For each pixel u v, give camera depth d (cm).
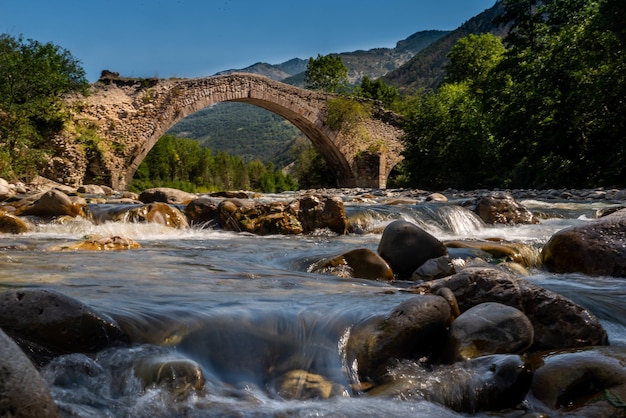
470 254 630
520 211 1070
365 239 859
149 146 3281
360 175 4300
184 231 933
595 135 2498
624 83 2328
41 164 2744
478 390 273
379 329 318
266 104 3900
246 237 888
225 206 977
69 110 2964
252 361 305
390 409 262
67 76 2820
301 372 298
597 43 2467
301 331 334
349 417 251
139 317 327
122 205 1002
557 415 258
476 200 1111
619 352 296
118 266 550
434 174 3584
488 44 5272
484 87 4397
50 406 198
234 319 337
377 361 306
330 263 561
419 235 580
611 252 601
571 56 2534
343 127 4134
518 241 779
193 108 3434
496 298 371
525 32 3162
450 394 275
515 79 2964
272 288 449
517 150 2798
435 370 300
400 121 4494
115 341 301
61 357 278
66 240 764
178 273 521
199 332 321
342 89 5916
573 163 2570
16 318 288
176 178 6388
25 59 2627
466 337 316
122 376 275
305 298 399
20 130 2533
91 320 297
